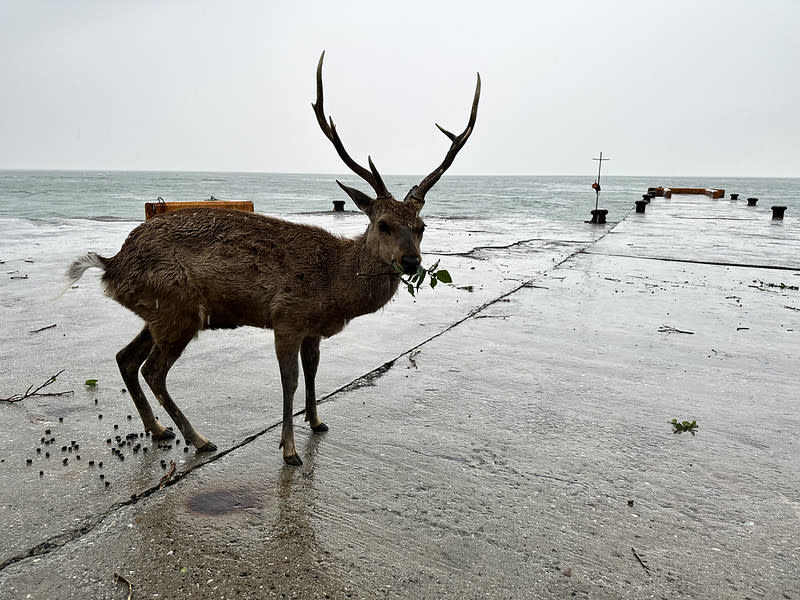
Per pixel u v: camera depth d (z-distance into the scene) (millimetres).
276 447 4309
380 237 4180
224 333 7324
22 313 7828
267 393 5336
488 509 3566
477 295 9688
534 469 4074
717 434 4664
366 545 3180
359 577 2922
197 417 4781
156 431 4391
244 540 3182
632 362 6395
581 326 7832
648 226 22406
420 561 3062
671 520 3496
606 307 8930
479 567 3031
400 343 6984
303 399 5223
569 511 3568
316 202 41344
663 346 6977
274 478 3861
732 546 3256
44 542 3102
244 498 3607
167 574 2895
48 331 7031
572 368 6188
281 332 4168
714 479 3980
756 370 6168
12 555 2990
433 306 8914
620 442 4508
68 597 2721
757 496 3777
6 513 3352
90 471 3873
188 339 4305
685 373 6066
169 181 120125
